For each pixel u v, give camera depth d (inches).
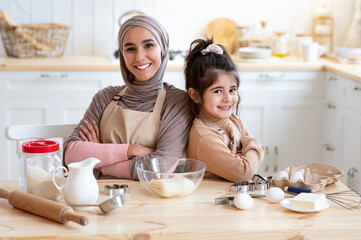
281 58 149.3
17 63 133.7
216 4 156.1
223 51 70.6
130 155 69.4
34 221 52.8
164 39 72.3
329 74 133.9
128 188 61.4
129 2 154.6
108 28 155.6
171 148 69.5
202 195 60.4
